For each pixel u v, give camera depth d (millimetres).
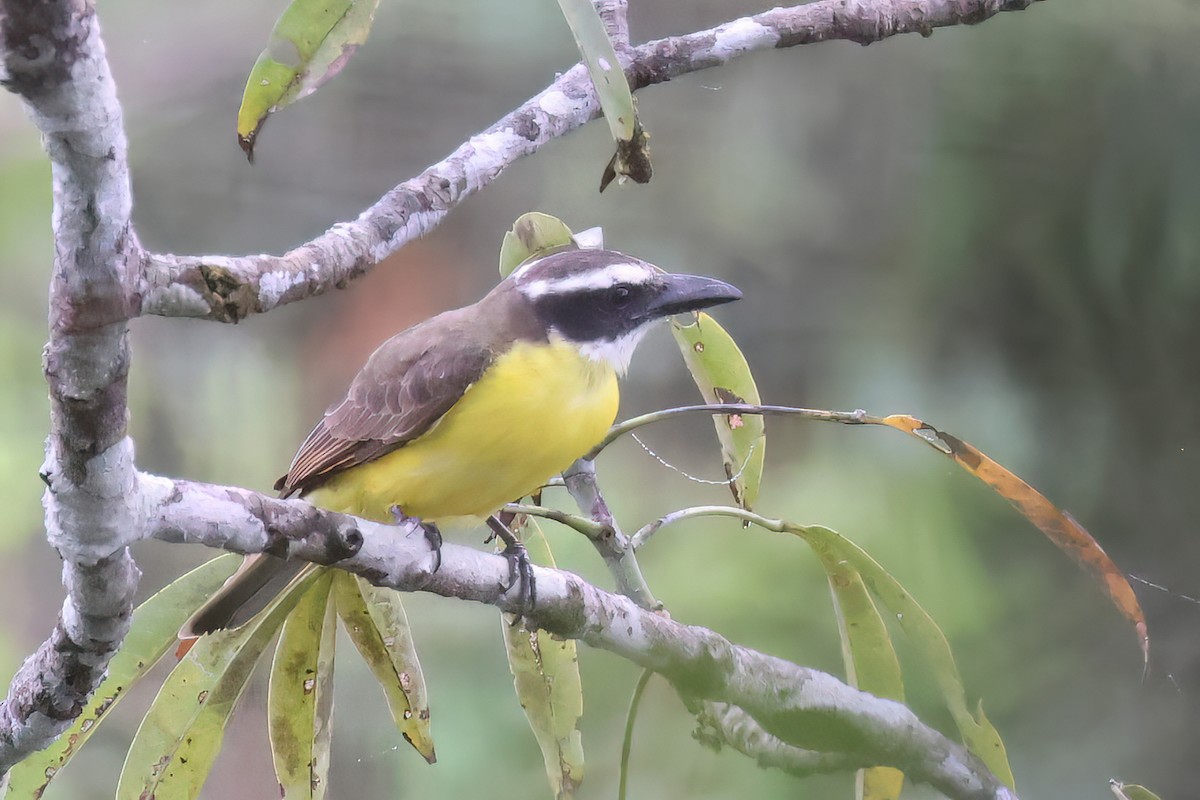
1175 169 11609
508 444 7180
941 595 11492
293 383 15914
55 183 4281
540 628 6848
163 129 15602
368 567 6062
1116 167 11719
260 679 13086
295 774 7188
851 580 7629
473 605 12516
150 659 6703
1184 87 11625
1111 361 11914
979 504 11898
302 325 16016
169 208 15578
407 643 7242
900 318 12586
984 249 12109
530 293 7500
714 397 8133
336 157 15617
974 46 12055
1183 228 11586
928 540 11648
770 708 6887
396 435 7227
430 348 7320
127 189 4355
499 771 11906
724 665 6887
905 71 12844
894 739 6980
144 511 5000
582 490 7574
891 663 7762
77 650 5258
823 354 13500
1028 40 11852
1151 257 11703
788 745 7059
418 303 16047
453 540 7828
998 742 7336
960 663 11398
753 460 8133
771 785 10188
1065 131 11852
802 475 12359
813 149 13719
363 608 7125
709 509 7547
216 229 15648
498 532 7582
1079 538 7168
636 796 10750
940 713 8234
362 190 15562
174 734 6812
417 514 7500
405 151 15508
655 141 14523
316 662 7121
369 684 12992
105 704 6574
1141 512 11875
